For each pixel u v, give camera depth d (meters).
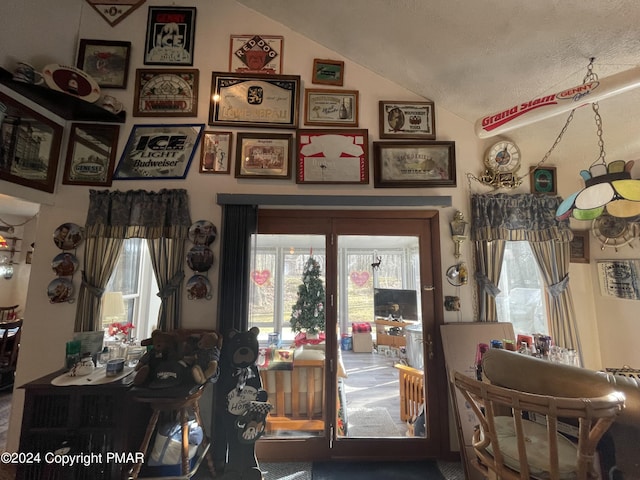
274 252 2.38
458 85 2.29
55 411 1.65
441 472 2.03
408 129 2.50
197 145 2.40
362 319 2.38
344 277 2.40
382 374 2.33
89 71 2.42
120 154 2.36
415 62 2.26
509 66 1.99
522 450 1.05
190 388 1.66
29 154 2.11
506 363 1.34
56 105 2.14
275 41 2.54
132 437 1.70
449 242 2.40
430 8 1.81
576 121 2.11
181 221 2.26
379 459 2.17
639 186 1.38
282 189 2.39
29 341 2.13
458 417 2.03
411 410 2.29
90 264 2.19
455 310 2.33
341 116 2.49
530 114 1.85
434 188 2.44
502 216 2.36
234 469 1.81
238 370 1.91
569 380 1.15
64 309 2.18
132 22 2.51
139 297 2.45
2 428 2.51
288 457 2.17
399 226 2.43
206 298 2.24
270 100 2.47
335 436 2.20
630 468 1.11
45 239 2.22
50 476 1.61
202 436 1.88
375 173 2.42
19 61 2.03
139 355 2.09
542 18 1.62
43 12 2.21
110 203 2.26
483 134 2.17
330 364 2.29
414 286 2.40
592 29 1.59
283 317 2.33
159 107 2.42
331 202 2.33
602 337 2.36
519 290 2.44
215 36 2.53
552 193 2.47
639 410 1.08
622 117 1.98
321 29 2.39
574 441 1.31
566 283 2.32
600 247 2.39
